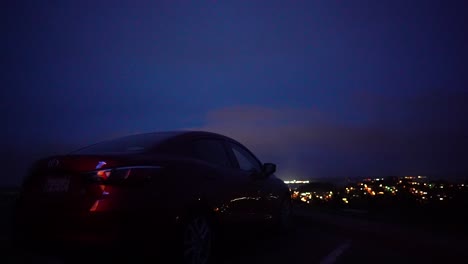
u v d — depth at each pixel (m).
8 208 7.36
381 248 5.06
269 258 4.52
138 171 3.27
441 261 4.45
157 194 3.32
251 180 5.00
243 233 4.72
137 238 3.13
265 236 5.84
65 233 3.11
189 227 3.62
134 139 4.10
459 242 5.39
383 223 7.07
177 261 3.44
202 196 3.79
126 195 3.13
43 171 3.38
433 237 5.71
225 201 4.20
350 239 5.62
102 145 4.00
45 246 3.22
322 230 6.36
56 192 3.26
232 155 4.91
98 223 3.03
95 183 3.14
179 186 3.57
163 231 3.30
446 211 7.40
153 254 3.26
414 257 4.61
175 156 3.84
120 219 3.06
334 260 4.44
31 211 3.31
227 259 4.46
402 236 5.79
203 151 4.35
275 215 5.68
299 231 6.29
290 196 6.36
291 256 4.62
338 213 8.45
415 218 7.49
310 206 10.55
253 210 4.93
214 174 4.18
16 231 3.39
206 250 3.86
